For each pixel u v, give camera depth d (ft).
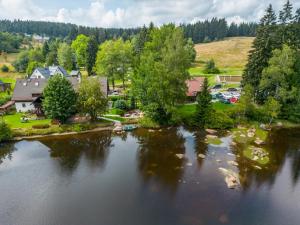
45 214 90.74
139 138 162.20
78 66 405.59
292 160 133.90
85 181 112.16
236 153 140.26
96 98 173.68
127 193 103.55
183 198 100.48
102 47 289.94
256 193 104.53
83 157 135.33
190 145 151.12
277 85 189.26
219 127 176.76
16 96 197.77
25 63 411.75
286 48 180.45
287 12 210.38
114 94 243.19
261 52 200.23
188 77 193.47
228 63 467.93
